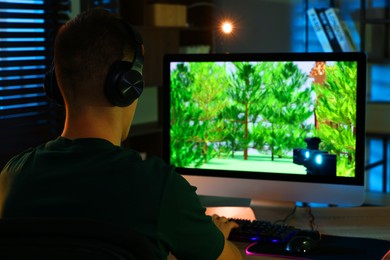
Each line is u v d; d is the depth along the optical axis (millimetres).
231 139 1723
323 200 1651
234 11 3945
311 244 1387
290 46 3834
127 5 3477
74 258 796
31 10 2953
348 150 1619
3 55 2846
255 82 1687
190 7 3805
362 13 3488
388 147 3803
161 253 945
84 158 964
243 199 1862
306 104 1646
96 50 982
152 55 3430
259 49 3926
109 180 933
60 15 3096
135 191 928
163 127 1786
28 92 2992
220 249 1066
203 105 1742
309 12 3553
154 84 3473
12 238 806
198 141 1755
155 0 3637
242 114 1707
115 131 1029
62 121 3158
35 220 813
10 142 2912
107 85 990
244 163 1717
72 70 986
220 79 1718
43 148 1028
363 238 1473
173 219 954
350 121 1610
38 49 3021
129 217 915
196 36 3896
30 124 3010
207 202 1831
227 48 3961
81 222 811
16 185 979
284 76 1660
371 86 3773
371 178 3893
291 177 1674
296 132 1661
